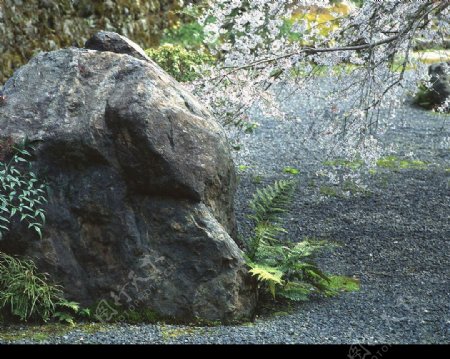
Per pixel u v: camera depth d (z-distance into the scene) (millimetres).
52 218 4789
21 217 4719
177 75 8531
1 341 4355
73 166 4809
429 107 12477
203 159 4805
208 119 5070
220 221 5043
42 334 4480
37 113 4902
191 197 4762
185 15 12953
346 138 6809
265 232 5332
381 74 6816
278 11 6277
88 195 4766
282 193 5648
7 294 4602
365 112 6570
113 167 4770
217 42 12266
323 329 4645
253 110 11516
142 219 4762
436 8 6355
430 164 9039
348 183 8156
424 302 5145
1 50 9828
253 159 9172
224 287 4719
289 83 6625
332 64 6547
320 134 6828
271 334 4516
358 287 5492
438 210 7273
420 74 7109
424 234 6609
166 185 4727
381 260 6055
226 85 6559
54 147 4789
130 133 4707
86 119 4805
